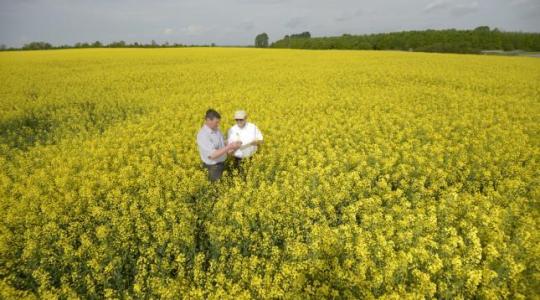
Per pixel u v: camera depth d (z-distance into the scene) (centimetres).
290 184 845
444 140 1096
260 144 1029
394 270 534
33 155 1047
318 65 3003
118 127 1306
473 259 545
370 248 598
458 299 482
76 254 585
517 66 2908
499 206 702
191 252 622
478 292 504
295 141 1115
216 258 618
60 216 711
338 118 1362
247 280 535
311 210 693
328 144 1052
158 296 531
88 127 1379
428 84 2144
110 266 543
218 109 1532
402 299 467
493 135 1115
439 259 528
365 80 2264
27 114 1516
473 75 2414
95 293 537
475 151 1014
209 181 841
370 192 809
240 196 796
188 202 794
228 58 3616
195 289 512
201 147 827
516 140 1107
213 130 836
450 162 934
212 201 779
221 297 492
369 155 972
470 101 1661
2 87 2006
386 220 654
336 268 530
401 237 601
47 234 638
